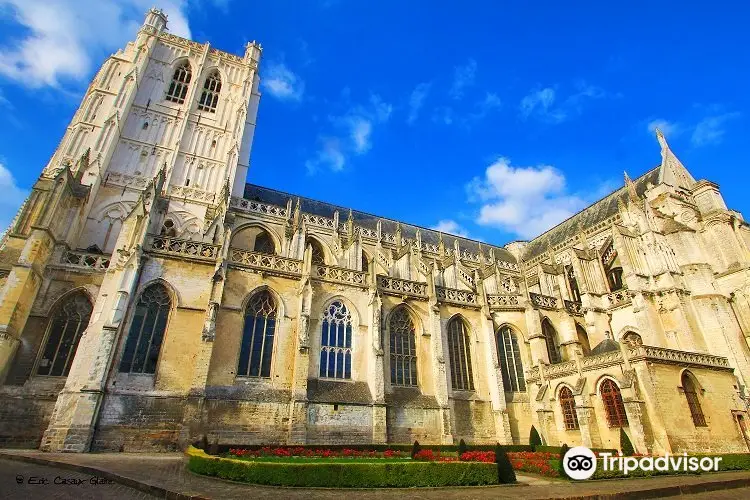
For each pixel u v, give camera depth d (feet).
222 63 216.33
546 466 82.38
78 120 168.76
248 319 110.83
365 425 109.09
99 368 90.48
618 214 201.57
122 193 162.40
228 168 186.50
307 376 107.86
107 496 45.83
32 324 109.40
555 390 131.03
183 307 105.09
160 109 188.24
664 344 145.89
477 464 68.64
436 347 129.70
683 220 177.88
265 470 57.67
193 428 91.35
